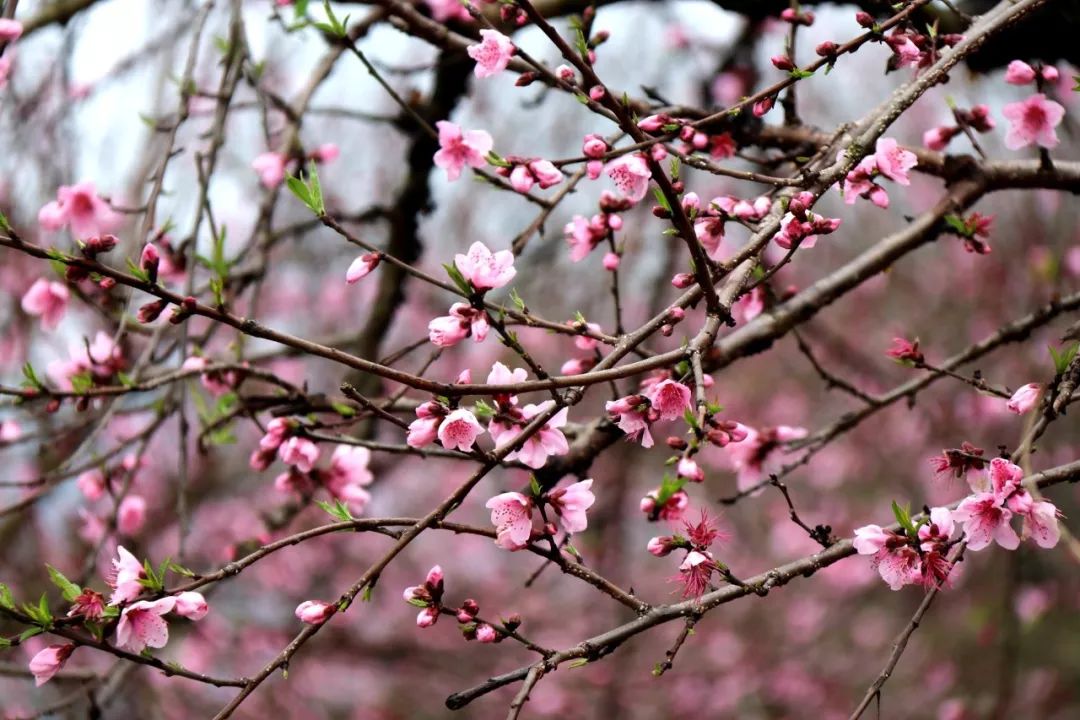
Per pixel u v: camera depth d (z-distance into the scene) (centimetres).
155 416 463
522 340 884
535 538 287
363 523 288
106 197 436
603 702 969
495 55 317
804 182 294
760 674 1083
